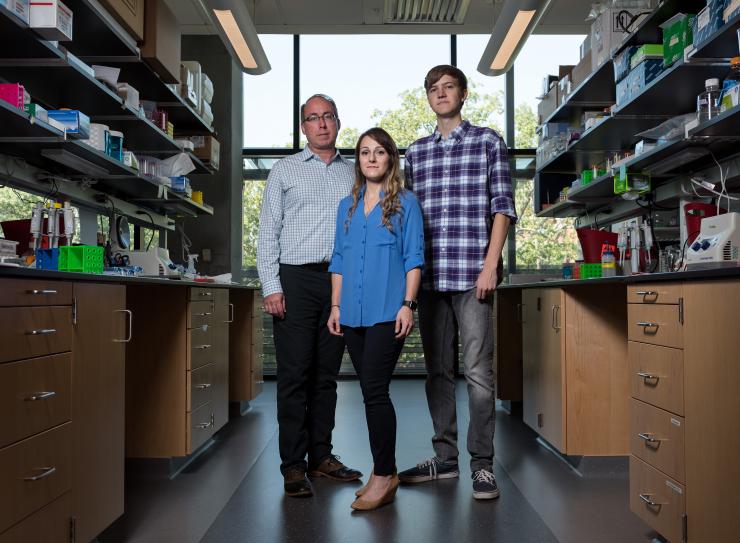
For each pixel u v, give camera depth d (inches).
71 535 67.6
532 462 120.3
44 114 95.4
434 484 104.2
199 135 183.9
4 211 115.7
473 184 102.3
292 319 101.3
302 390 101.7
